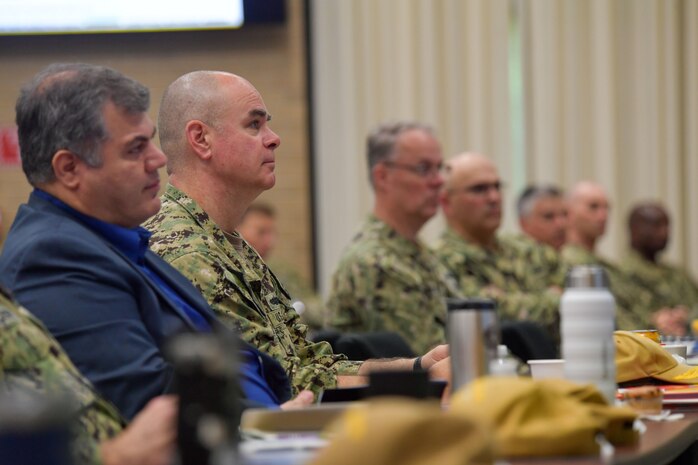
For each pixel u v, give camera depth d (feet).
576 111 47.32
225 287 16.75
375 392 10.43
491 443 8.21
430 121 45.85
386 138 27.35
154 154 14.30
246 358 15.43
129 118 14.05
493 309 11.75
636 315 40.04
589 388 10.78
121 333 13.34
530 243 34.71
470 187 32.27
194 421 8.70
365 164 45.42
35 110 14.01
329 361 18.52
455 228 32.65
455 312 11.71
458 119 46.11
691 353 22.22
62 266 13.44
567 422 9.89
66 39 44.52
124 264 13.91
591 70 47.42
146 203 14.26
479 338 11.64
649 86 47.83
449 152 46.09
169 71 44.83
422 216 27.40
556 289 34.32
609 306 11.96
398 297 26.37
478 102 46.14
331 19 45.52
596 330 11.88
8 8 43.73
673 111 47.85
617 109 47.83
